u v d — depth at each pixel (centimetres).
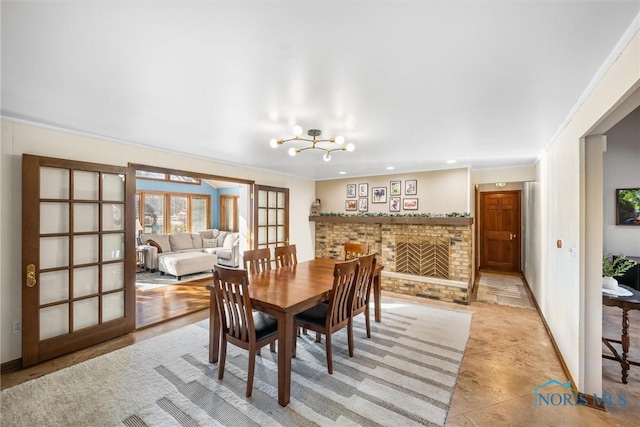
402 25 124
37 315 256
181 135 301
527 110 223
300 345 298
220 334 241
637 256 387
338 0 109
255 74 169
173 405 202
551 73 166
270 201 532
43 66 161
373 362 262
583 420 190
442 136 297
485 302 448
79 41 137
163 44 139
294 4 111
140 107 222
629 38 131
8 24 122
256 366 256
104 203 306
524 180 456
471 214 481
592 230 211
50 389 220
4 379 233
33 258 252
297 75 170
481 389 222
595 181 210
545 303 354
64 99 207
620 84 143
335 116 240
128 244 323
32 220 251
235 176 464
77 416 191
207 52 146
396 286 509
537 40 134
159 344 297
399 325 352
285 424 185
